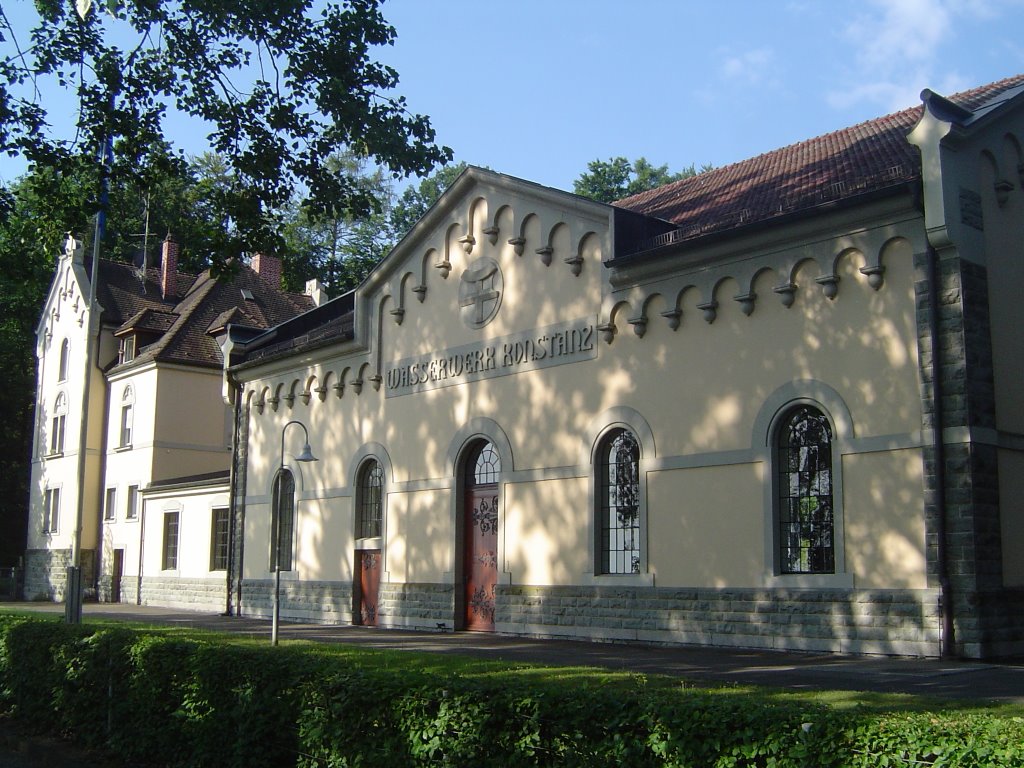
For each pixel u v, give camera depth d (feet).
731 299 58.13
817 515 53.62
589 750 21.59
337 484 86.63
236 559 98.53
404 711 25.76
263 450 96.78
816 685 39.01
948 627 47.37
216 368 137.49
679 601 58.59
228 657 32.22
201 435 135.74
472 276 74.79
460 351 75.31
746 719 19.62
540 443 68.13
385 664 36.68
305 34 53.42
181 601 114.42
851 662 47.88
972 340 48.96
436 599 75.00
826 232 53.88
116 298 150.20
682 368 60.18
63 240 56.08
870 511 50.96
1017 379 51.44
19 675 43.96
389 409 81.66
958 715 20.06
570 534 65.36
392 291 82.12
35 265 55.88
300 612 88.89
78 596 63.46
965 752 16.72
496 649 57.67
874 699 28.30
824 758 18.21
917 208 50.16
